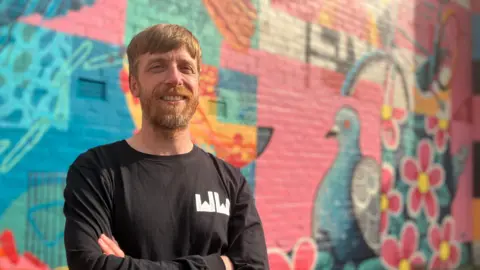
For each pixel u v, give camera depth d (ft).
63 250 11.06
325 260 17.90
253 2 15.84
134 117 12.64
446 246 24.62
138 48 6.21
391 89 21.58
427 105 23.81
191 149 6.48
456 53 26.11
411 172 22.52
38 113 10.77
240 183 6.79
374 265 20.08
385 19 21.42
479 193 26.89
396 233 21.39
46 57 10.93
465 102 26.71
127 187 5.88
